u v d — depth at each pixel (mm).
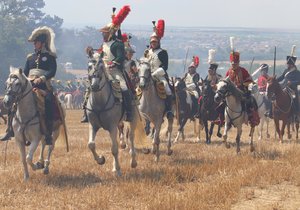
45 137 13953
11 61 118062
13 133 13867
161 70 16094
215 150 19484
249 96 18078
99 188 12828
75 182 13742
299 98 23297
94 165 16141
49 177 14312
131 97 15039
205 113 21828
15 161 17281
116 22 14719
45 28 14094
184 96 22641
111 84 14164
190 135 26469
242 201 12234
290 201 12242
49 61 14109
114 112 14164
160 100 16281
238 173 14586
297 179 13930
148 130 19234
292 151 18500
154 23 16781
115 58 14641
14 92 13078
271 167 15172
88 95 14305
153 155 17891
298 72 23281
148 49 16703
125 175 14336
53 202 11852
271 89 22047
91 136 14125
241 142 22734
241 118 17922
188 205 11211
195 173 14555
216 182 13492
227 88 17422
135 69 17672
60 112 14438
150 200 11758
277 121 22312
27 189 12992
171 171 14555
